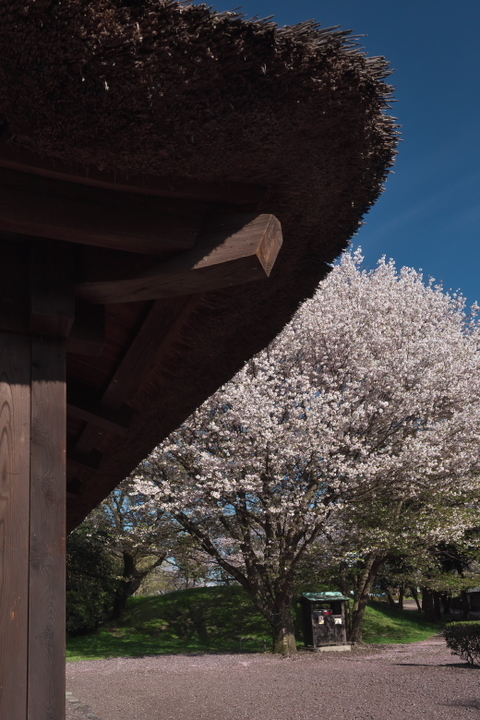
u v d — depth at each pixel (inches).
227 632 724.7
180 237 67.6
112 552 835.4
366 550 553.0
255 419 490.0
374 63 65.2
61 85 52.8
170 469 571.2
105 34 50.2
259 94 60.0
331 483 522.9
